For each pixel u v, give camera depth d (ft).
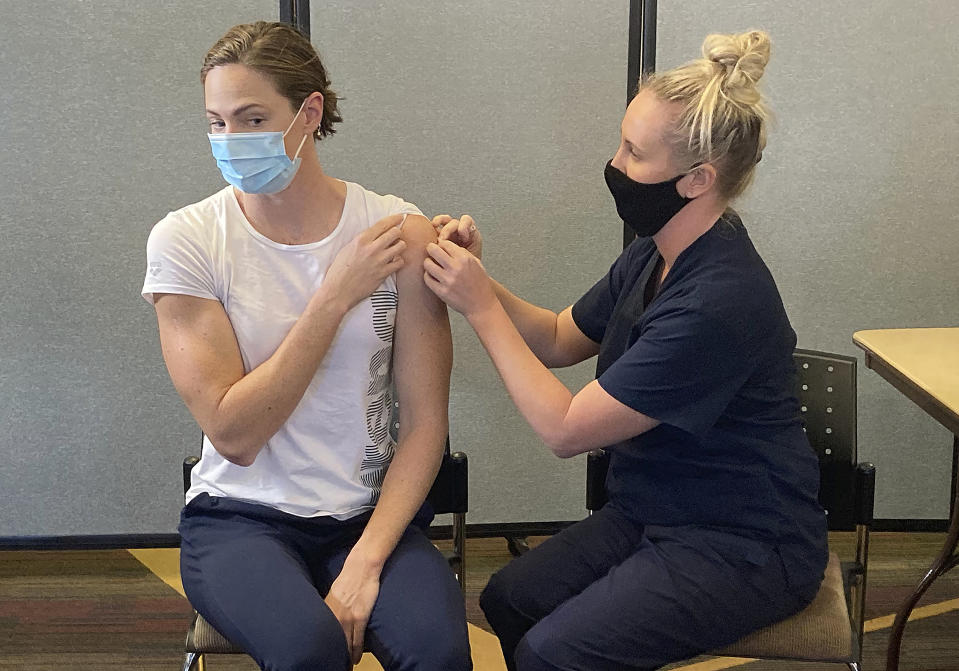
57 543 8.50
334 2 7.65
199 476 5.11
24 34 7.59
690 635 4.66
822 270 8.39
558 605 5.01
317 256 4.84
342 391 4.90
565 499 8.77
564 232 8.25
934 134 8.13
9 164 7.81
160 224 4.78
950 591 8.05
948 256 8.39
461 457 5.63
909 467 8.77
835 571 5.33
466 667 4.35
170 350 4.72
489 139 8.02
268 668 4.24
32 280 8.03
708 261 4.72
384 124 7.92
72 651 7.19
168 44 7.67
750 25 7.89
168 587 8.13
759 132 4.67
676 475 4.93
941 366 5.47
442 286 4.90
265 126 4.54
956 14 7.88
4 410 8.26
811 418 5.61
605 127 8.07
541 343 5.81
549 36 7.86
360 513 5.02
